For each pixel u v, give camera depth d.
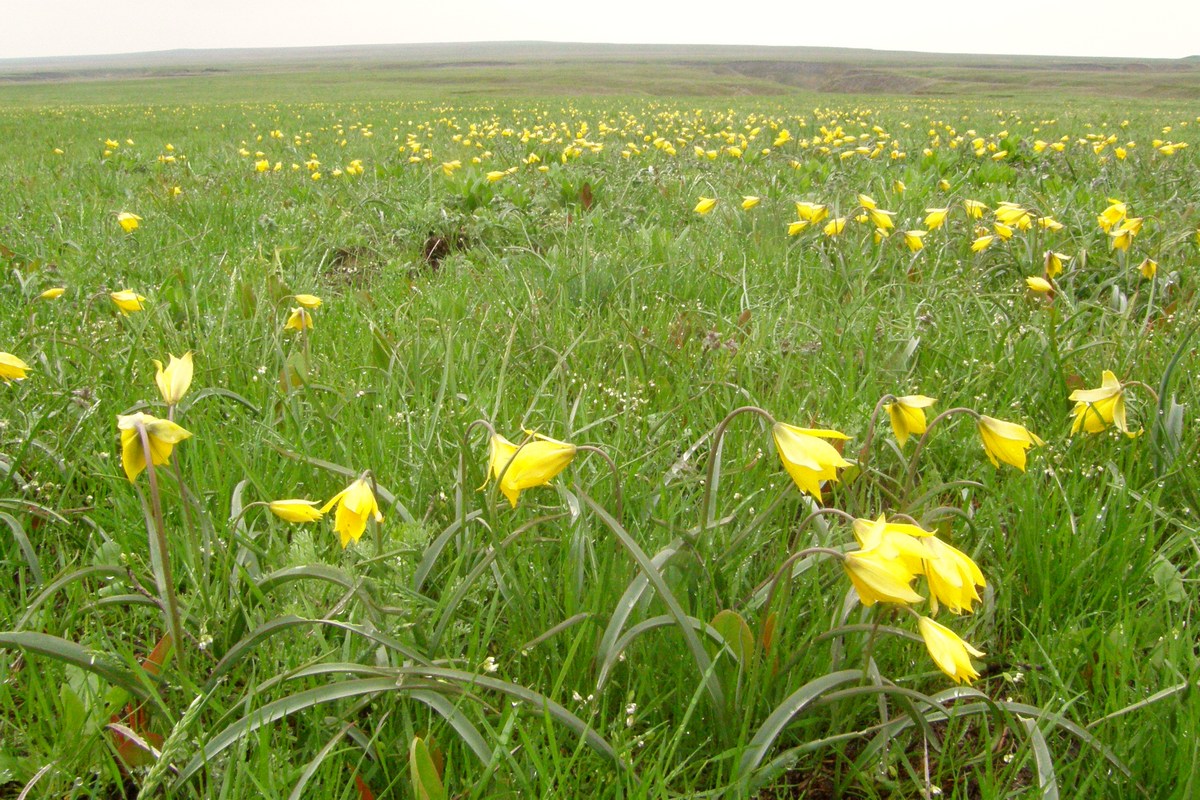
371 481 1.94
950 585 1.41
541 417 3.01
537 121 21.33
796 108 28.83
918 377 3.53
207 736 1.62
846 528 2.32
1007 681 1.98
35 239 5.65
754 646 1.78
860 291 4.36
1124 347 3.54
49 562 2.38
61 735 1.64
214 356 3.54
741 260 5.25
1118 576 2.23
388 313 4.36
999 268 5.15
